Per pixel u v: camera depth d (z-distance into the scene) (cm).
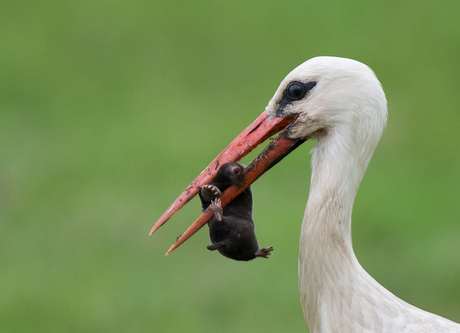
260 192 1437
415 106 1816
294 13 2278
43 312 1233
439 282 1260
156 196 1480
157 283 1266
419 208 1429
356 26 2198
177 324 1177
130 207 1455
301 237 660
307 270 657
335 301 648
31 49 2159
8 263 1354
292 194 1425
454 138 1689
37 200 1523
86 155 1667
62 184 1566
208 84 1975
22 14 2356
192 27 2236
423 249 1320
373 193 1480
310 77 655
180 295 1245
